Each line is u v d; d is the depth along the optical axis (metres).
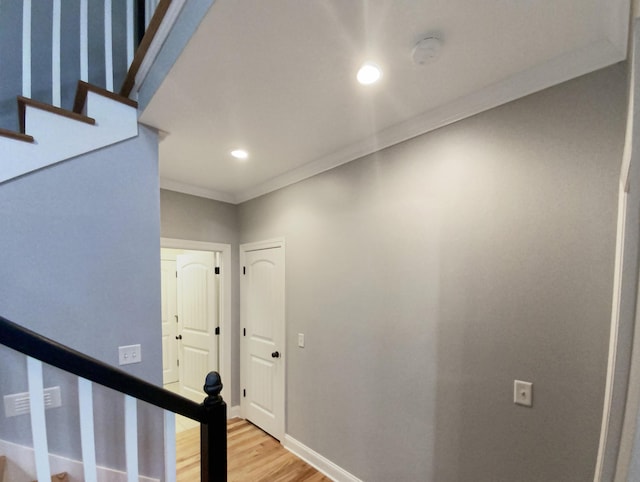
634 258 0.62
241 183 3.12
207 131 1.98
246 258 3.42
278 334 2.92
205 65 1.35
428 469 1.76
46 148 1.49
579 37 1.22
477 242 1.61
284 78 1.45
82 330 1.57
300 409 2.65
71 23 1.95
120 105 1.72
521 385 1.43
